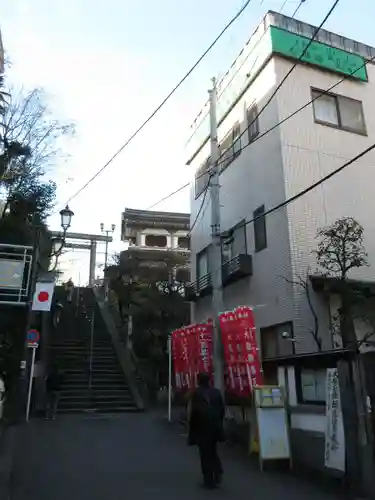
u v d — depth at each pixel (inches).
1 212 634.2
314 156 494.3
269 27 514.3
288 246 454.9
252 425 301.6
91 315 1006.4
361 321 449.1
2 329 561.9
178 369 515.8
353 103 541.3
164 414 573.9
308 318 433.1
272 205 491.8
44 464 289.4
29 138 623.8
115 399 623.2
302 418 279.6
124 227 1505.9
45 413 531.5
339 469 229.3
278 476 258.7
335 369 244.1
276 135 493.0
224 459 303.9
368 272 477.1
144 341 758.5
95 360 737.6
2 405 448.8
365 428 223.5
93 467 283.6
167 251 1253.1
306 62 518.9
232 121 605.9
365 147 528.4
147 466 288.0
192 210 735.7
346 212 490.0
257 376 355.6
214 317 426.6
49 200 681.0
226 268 566.9
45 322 756.0
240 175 573.3
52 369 553.3
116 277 937.5
